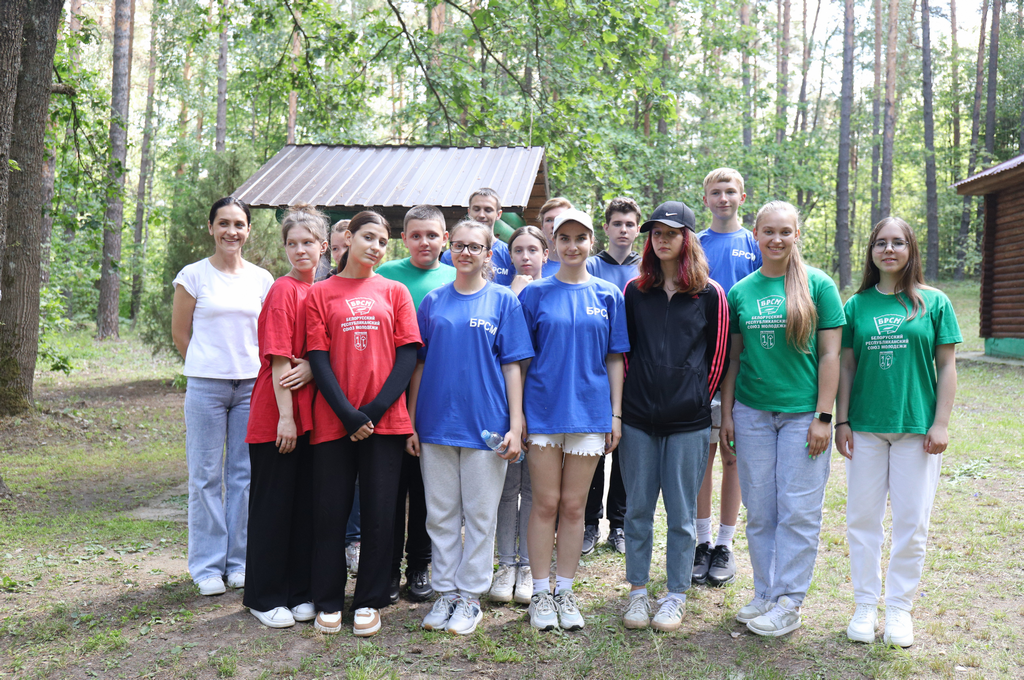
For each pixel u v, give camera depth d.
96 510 5.48
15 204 8.05
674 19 18.50
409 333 3.45
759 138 22.97
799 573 3.33
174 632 3.34
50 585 3.88
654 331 3.44
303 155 7.87
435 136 15.15
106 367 14.80
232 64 26.64
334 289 3.43
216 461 3.90
